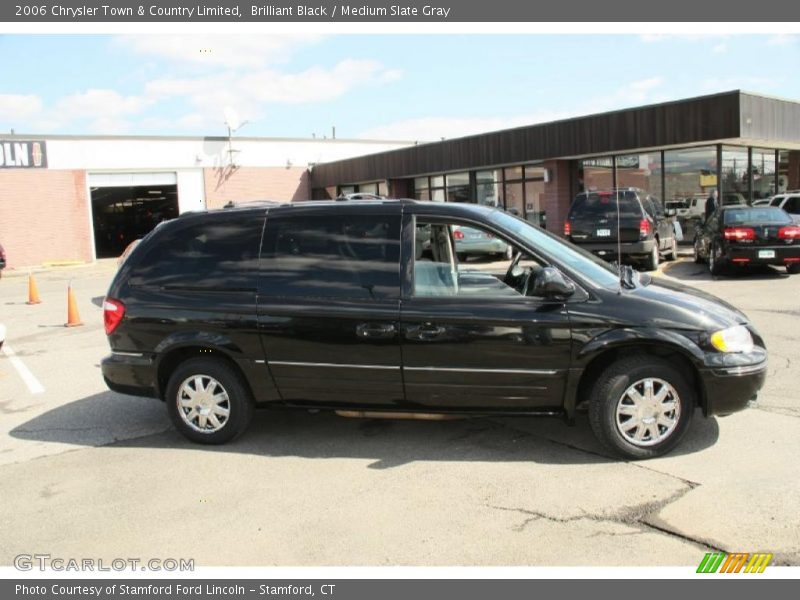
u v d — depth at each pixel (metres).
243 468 4.80
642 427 4.61
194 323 5.14
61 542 3.83
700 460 4.57
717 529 3.67
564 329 4.57
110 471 4.85
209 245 5.27
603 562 3.41
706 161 19.16
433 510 4.02
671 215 16.28
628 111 18.72
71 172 29.36
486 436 5.22
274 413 5.99
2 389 7.39
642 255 15.24
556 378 4.62
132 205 39.91
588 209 15.34
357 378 4.89
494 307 4.66
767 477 4.25
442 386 4.77
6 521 4.11
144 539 3.83
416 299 4.78
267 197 34.91
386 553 3.57
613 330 4.52
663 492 4.12
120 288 5.39
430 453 4.93
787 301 10.62
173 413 5.32
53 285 19.97
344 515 4.01
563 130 20.47
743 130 16.59
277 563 3.52
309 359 4.95
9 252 27.84
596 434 4.68
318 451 5.06
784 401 5.68
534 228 5.38
